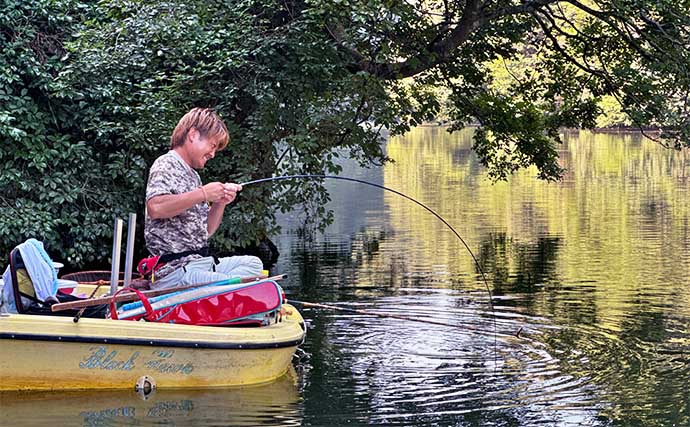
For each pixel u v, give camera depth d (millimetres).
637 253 12867
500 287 10305
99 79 11438
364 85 11570
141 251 12656
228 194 6047
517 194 21797
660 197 20797
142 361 5969
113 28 11312
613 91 14461
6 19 11555
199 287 6215
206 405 5703
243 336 6121
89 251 11789
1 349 5742
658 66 12867
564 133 52094
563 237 14680
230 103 11258
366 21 11414
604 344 7555
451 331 8039
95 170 11750
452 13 13383
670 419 5527
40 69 11531
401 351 7297
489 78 15789
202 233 6289
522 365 6863
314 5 10828
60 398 5770
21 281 6207
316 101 11688
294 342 6398
